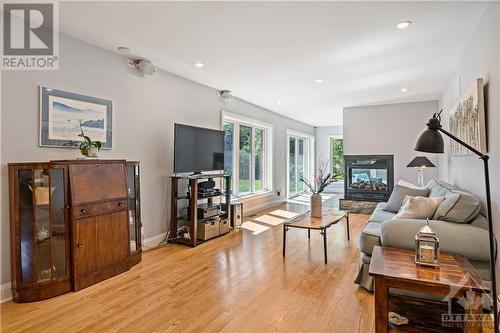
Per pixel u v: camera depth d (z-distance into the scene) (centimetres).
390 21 262
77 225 266
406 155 633
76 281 263
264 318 217
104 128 336
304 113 757
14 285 245
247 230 493
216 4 235
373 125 661
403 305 216
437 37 296
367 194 662
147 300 246
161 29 281
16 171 246
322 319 216
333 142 1027
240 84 479
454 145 379
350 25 270
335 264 328
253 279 288
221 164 503
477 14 249
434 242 192
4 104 255
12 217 245
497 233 215
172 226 418
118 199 305
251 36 296
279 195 778
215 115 521
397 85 482
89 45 320
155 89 403
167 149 424
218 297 250
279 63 374
